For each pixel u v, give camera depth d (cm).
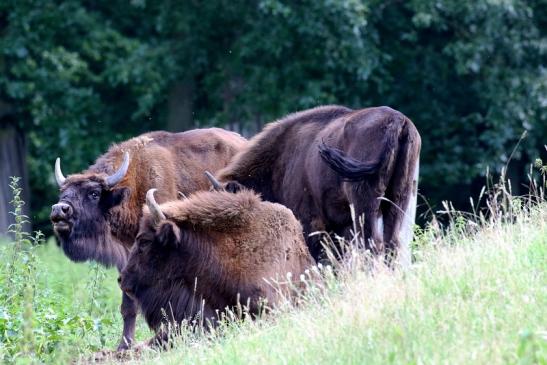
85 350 3853
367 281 3347
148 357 3581
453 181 8650
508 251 3350
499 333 2708
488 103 8794
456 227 4238
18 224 4438
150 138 5091
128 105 9412
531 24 8619
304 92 8681
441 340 2725
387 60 8731
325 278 3816
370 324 2917
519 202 3881
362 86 8831
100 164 4959
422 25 8581
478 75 8719
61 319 3969
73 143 8975
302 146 4791
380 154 4341
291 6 8506
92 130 9200
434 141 8944
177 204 3894
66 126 8944
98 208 4794
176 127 9162
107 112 9319
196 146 5181
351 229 4512
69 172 9069
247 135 9206
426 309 2962
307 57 8800
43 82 8894
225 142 5284
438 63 8944
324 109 4856
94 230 4778
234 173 4947
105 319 4250
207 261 3828
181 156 5109
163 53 8806
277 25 8638
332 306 3219
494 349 2580
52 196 10488
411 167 4409
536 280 3086
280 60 8881
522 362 2395
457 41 8494
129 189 4809
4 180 9019
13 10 8712
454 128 8850
